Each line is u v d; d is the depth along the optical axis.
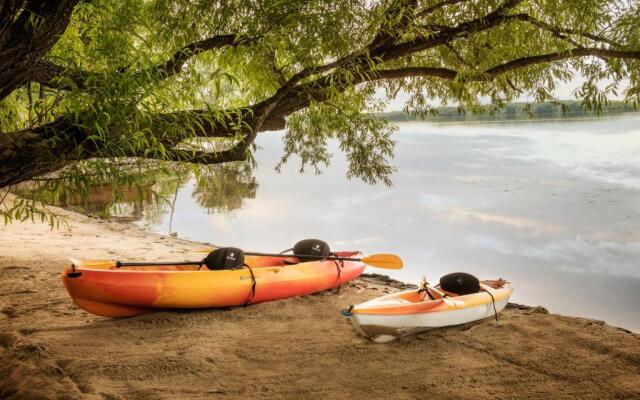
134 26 5.38
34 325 6.04
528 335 6.08
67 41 5.34
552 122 72.94
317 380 4.93
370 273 10.41
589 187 22.06
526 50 6.75
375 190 23.77
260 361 5.34
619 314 8.81
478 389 4.76
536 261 12.31
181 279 6.54
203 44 5.20
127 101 3.45
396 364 5.32
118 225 14.52
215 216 17.75
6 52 3.16
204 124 4.32
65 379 4.66
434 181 25.34
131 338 5.84
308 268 7.81
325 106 6.54
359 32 5.79
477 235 14.99
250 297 7.05
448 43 5.70
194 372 5.01
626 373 5.07
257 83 6.33
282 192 23.70
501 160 32.41
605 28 5.79
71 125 3.51
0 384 4.62
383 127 6.79
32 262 9.00
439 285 6.95
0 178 3.38
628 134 48.81
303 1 5.21
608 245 13.73
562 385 4.84
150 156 3.83
